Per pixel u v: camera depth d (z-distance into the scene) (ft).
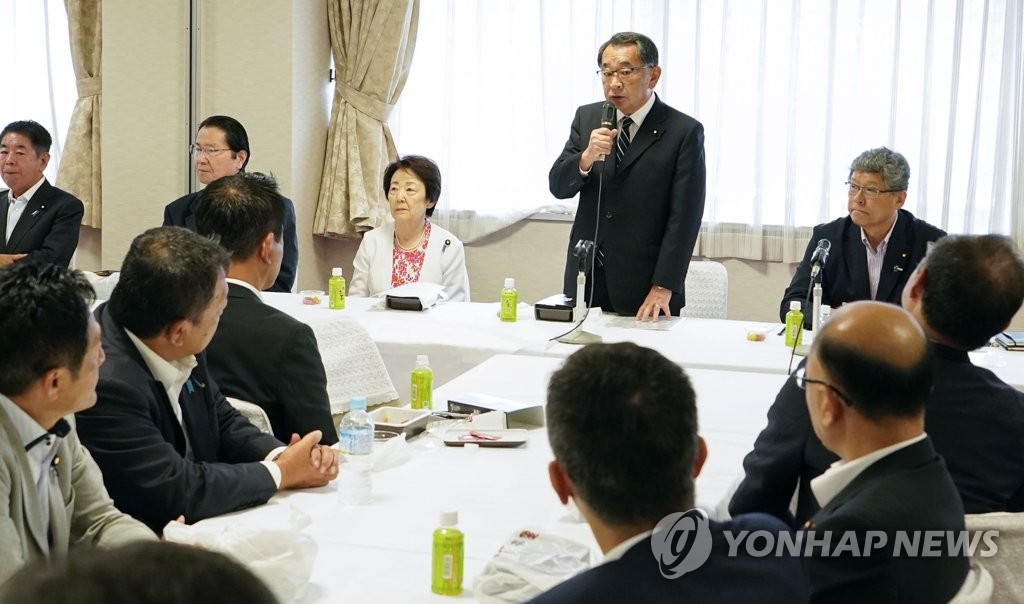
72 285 5.65
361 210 19.39
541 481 7.66
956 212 17.80
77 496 6.40
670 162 13.61
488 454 8.29
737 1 18.08
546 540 6.05
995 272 6.38
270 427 8.23
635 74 13.34
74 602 1.88
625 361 4.25
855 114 17.92
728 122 18.37
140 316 6.98
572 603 3.91
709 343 12.32
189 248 7.05
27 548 5.74
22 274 5.60
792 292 13.70
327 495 7.24
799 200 18.30
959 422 6.45
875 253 13.50
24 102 21.44
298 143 19.12
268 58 18.81
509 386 10.43
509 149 19.34
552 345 12.24
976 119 17.49
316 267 20.13
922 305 6.56
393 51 19.22
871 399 5.18
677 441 4.13
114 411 6.77
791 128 18.04
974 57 17.47
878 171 12.80
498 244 19.71
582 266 12.48
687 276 15.24
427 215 16.24
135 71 19.29
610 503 4.16
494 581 5.51
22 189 17.37
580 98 18.90
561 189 13.84
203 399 7.71
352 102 19.49
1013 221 17.63
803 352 11.78
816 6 17.85
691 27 18.30
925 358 5.19
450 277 15.89
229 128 15.26
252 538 5.47
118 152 19.54
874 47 17.78
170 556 2.00
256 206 8.62
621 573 3.97
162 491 6.70
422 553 6.25
